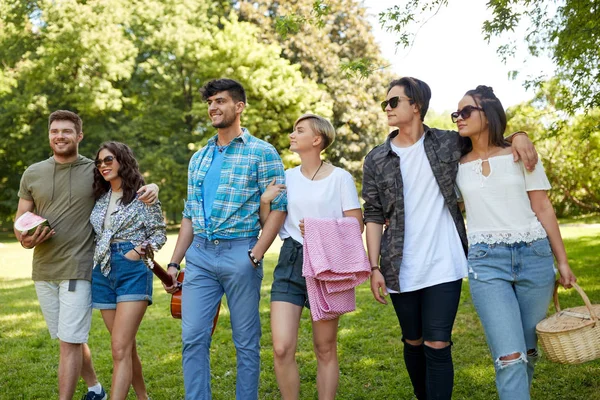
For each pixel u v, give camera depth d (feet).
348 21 86.43
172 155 78.79
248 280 10.50
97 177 11.63
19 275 36.88
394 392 12.71
